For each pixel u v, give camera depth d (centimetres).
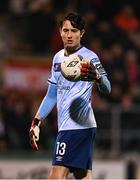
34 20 4397
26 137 3659
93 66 1680
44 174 3494
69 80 1688
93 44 4050
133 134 3644
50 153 3553
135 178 3519
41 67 3891
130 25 4388
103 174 3528
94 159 3541
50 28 4347
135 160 3538
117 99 3903
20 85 3872
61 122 1800
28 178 3478
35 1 4469
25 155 3525
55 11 4406
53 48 4197
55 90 1847
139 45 4288
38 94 3859
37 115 1869
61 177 1780
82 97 1784
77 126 1786
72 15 1777
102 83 1711
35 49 4375
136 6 4481
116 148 3628
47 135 3641
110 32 4191
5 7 4703
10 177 3478
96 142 3644
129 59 4112
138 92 3997
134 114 3653
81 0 4406
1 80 3891
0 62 3947
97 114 3653
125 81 3978
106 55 4016
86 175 1823
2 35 4541
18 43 4466
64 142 1788
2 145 3609
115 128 3644
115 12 4412
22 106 3712
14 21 4591
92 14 4275
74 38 1775
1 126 3628
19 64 3897
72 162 1786
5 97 3781
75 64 1677
